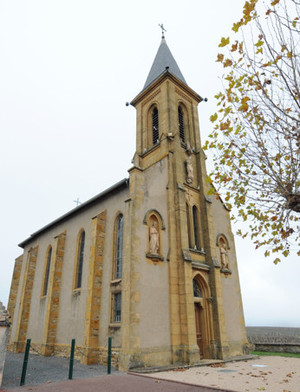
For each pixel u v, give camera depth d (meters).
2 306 10.73
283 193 7.71
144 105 25.42
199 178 22.08
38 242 29.92
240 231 9.13
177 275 16.94
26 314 26.42
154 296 15.70
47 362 17.03
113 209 19.69
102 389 9.82
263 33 7.45
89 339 16.50
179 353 15.33
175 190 19.02
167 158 19.78
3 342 10.18
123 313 14.84
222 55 8.31
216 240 21.52
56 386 10.41
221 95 8.80
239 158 8.79
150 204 17.75
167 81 23.50
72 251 22.78
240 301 21.42
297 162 7.68
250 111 8.30
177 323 15.94
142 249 16.25
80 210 23.44
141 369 13.34
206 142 9.46
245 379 11.06
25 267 32.16
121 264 17.69
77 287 21.14
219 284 18.97
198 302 18.31
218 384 10.23
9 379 11.80
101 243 19.22
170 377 11.76
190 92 25.62
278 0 7.03
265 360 16.86
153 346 14.66
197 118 25.42
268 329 38.53
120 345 15.09
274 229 8.42
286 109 7.64
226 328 19.16
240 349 19.44
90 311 17.17
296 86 7.11
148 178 18.42
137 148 24.00
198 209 21.09
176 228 18.08
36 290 26.77
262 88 7.89
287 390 8.99
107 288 17.61
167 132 21.19
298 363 15.12
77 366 15.35
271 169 8.02
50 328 21.09
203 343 17.83
